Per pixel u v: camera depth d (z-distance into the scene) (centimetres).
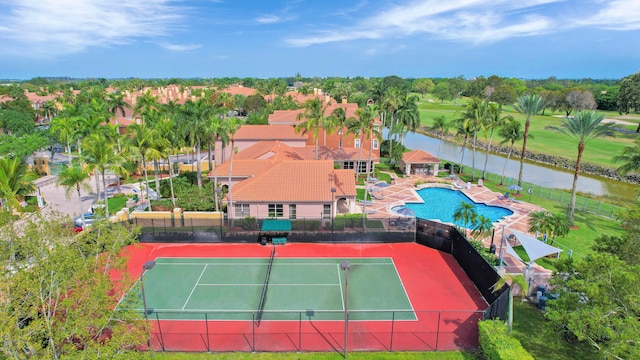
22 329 1417
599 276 1825
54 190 5541
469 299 2694
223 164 4819
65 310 1642
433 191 5528
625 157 4478
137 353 1723
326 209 3934
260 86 18125
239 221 3666
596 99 15975
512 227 4056
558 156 8238
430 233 3559
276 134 6362
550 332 1945
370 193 5247
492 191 5469
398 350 2136
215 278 2980
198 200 4331
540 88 19912
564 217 3603
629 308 1705
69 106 7519
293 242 3659
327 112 7494
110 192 5428
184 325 2373
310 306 2592
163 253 3434
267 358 2069
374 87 9069
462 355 2097
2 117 8112
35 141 6531
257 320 2417
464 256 3109
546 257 3341
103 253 1895
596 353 1925
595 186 6381
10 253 1503
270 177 4094
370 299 2683
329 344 2189
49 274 1523
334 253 3438
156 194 5066
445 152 9394
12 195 2938
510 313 2162
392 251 3484
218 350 2130
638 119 13325
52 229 1623
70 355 1475
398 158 6688
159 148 4547
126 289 1847
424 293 2770
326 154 6072
